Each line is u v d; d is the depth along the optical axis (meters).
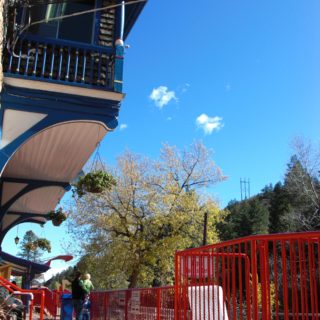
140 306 8.38
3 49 8.10
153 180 26.70
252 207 56.22
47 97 8.44
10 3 8.05
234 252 4.36
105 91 8.66
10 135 8.17
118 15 9.89
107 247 26.31
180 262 5.48
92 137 9.43
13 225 15.70
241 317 4.20
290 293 3.73
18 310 8.40
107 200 25.98
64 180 12.88
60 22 9.84
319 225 28.20
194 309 5.04
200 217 27.41
